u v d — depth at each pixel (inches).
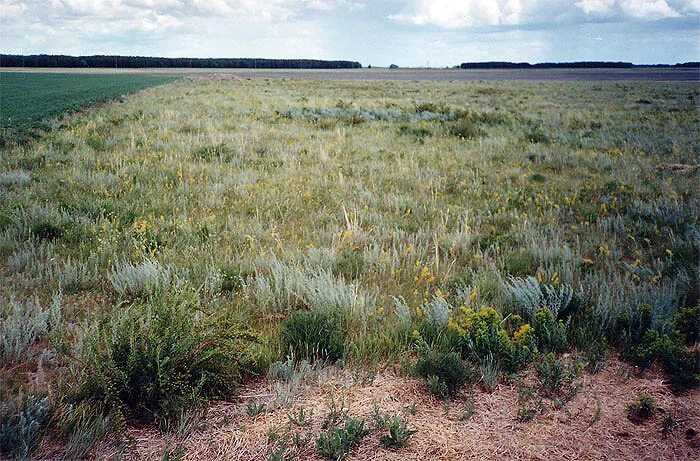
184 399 140.3
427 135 666.8
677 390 158.2
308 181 408.8
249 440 131.3
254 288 220.1
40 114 887.7
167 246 263.0
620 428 139.3
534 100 1332.4
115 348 150.9
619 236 299.9
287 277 222.5
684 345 179.6
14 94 1535.4
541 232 293.0
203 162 479.8
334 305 195.8
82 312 197.8
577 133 668.1
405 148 571.8
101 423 133.9
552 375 157.1
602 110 978.1
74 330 181.5
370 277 235.5
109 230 282.8
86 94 1526.8
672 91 1713.8
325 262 244.5
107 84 2256.4
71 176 406.3
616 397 153.8
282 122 768.3
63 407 139.6
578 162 498.9
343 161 494.0
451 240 277.9
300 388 154.4
